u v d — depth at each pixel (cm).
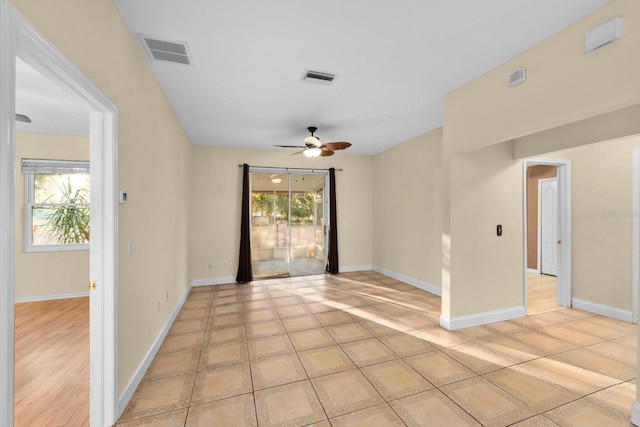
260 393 211
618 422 181
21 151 444
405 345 285
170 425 179
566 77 210
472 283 332
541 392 210
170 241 334
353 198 638
